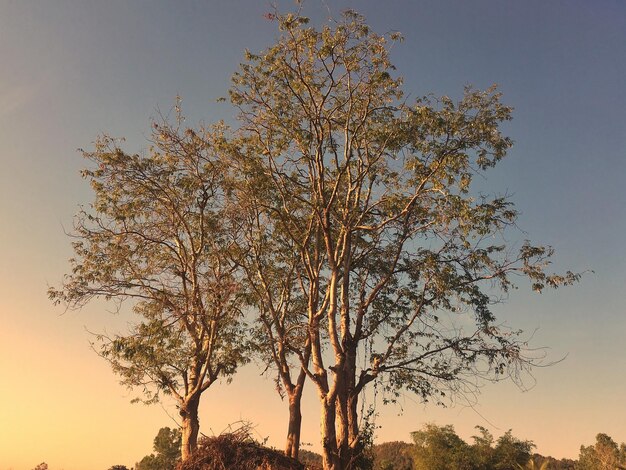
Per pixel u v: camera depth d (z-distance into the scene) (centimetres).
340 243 2323
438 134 2023
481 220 1970
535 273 2027
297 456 2309
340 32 1944
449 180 1973
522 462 5928
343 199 2355
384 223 2150
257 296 2439
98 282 2528
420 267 2219
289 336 2309
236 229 2342
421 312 2309
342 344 2197
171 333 2595
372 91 2030
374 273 2438
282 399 2333
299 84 2023
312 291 2188
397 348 2316
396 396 2283
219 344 2659
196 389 2580
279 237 2475
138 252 2589
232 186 2295
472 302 2230
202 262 2564
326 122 2058
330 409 1911
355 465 1970
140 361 2530
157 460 5772
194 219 2581
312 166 2198
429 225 2181
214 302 2448
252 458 1930
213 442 1961
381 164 2239
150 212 2567
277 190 2270
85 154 2400
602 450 5991
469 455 6053
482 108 2072
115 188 2473
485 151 2044
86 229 2511
